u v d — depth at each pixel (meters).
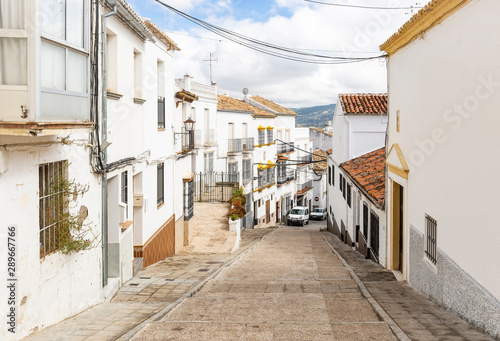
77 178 7.39
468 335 5.94
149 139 12.87
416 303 8.21
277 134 42.84
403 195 10.85
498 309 5.65
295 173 48.09
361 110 21.05
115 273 9.74
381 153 19.45
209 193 28.30
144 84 12.09
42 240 6.25
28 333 5.77
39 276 6.05
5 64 5.08
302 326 6.64
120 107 10.06
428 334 5.98
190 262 14.07
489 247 5.95
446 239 7.64
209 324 6.79
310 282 10.65
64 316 6.92
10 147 5.27
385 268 12.55
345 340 5.92
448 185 7.55
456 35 7.23
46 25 5.48
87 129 6.63
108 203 9.73
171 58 15.98
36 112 5.12
